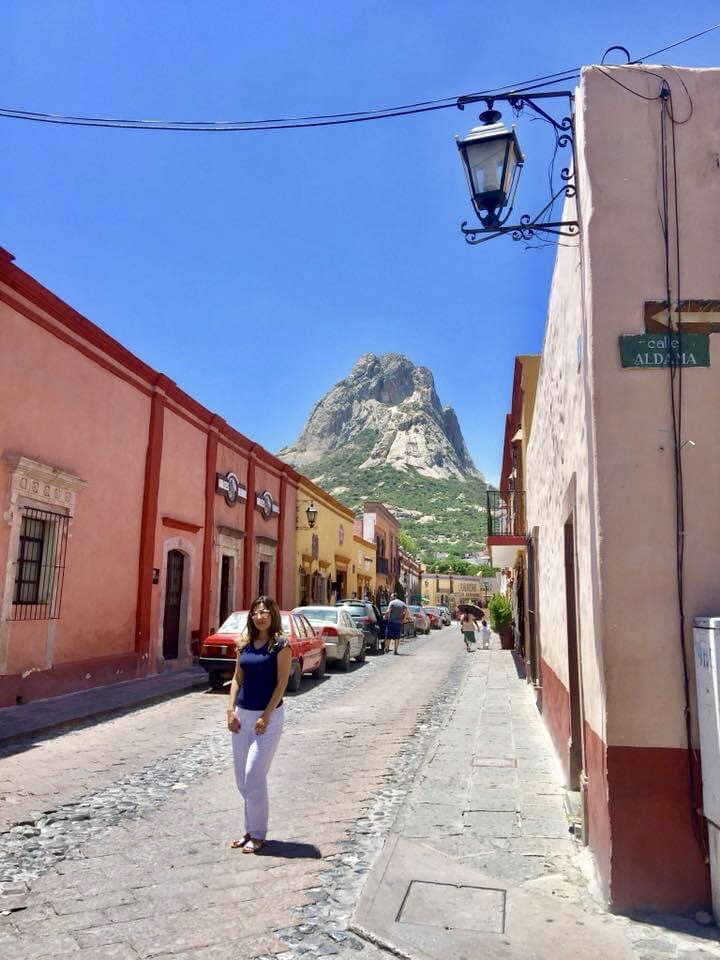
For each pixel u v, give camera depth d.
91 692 12.06
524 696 12.82
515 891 4.26
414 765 7.68
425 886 4.33
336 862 4.79
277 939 3.70
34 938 3.67
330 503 31.86
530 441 12.80
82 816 5.72
